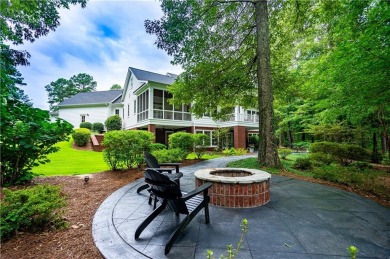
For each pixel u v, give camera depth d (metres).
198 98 8.62
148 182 2.38
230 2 6.94
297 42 10.55
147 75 18.44
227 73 8.04
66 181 5.03
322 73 6.82
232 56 8.48
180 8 6.17
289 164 8.18
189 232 2.46
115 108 23.44
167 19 6.28
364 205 3.44
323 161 8.41
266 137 6.86
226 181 3.39
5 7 5.02
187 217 2.29
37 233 2.41
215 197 3.49
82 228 2.57
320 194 4.11
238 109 18.05
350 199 3.78
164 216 2.96
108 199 3.68
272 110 6.95
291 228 2.57
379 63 4.81
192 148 10.22
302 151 19.38
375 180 4.66
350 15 5.36
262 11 7.04
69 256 1.97
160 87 15.08
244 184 3.37
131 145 6.55
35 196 2.54
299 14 7.55
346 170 5.51
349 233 2.43
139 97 17.17
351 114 8.15
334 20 6.83
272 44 8.94
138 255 1.96
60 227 2.54
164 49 6.90
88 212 3.10
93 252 2.04
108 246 2.12
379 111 8.08
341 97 6.66
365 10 5.12
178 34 6.39
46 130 4.45
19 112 4.10
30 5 5.65
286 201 3.68
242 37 8.22
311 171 6.77
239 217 2.95
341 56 5.50
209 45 7.61
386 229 2.54
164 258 1.92
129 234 2.40
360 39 4.87
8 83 4.12
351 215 3.01
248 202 3.37
